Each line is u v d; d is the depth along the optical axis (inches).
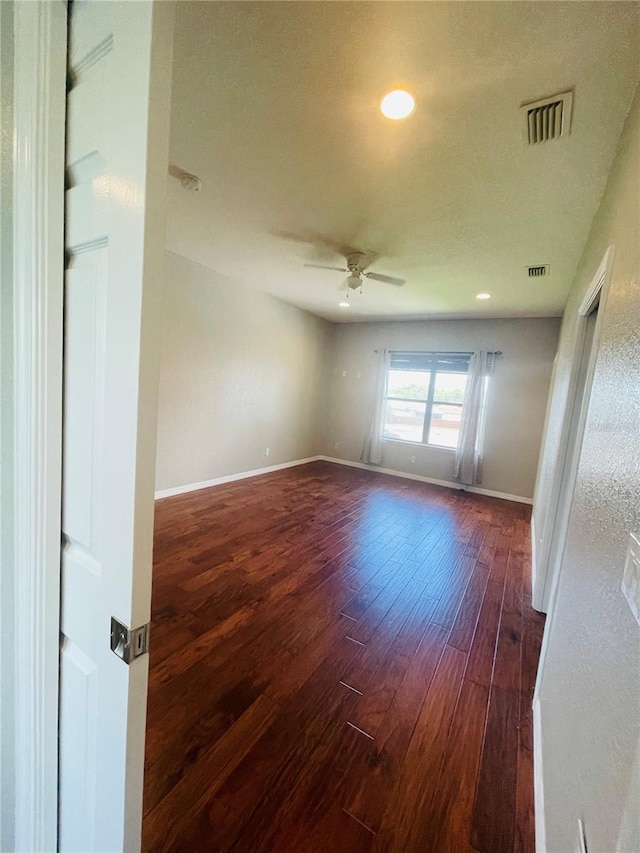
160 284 21.4
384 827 45.6
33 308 26.1
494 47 48.0
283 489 193.0
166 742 54.4
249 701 62.9
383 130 64.9
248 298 188.9
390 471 249.4
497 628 89.2
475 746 57.4
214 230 114.5
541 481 152.2
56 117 24.7
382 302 194.9
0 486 30.6
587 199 80.5
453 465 228.4
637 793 20.3
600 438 43.8
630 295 38.3
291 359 228.2
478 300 174.7
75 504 26.9
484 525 163.2
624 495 31.2
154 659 71.1
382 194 86.1
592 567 39.8
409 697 66.4
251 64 52.9
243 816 45.6
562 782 38.8
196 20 46.7
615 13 42.3
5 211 27.4
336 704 63.6
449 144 67.4
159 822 44.3
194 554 115.0
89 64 23.4
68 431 26.8
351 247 119.8
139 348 21.2
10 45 26.0
